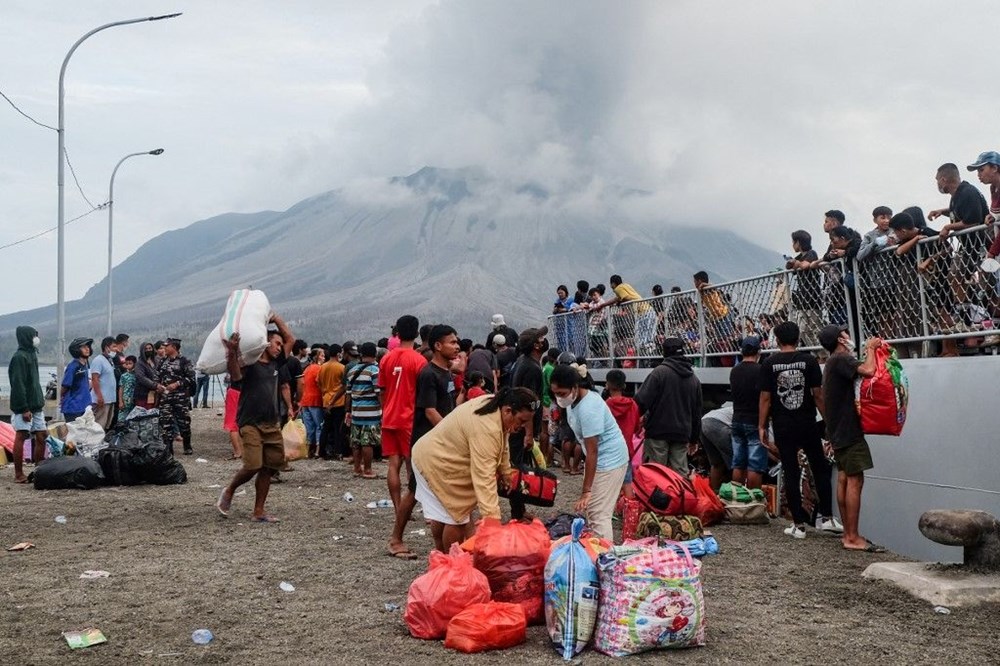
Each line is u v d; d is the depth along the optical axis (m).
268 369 10.28
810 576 7.84
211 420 29.78
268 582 7.36
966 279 8.66
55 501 11.70
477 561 6.27
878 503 9.75
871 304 10.09
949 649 5.82
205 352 9.96
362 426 14.66
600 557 5.73
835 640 5.97
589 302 20.16
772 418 9.91
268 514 10.82
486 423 6.81
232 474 14.93
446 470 7.14
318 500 12.09
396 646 5.72
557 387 7.73
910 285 9.42
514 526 6.48
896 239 9.53
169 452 13.72
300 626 6.15
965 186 8.94
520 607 5.89
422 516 10.76
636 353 16.72
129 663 5.37
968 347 8.82
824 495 9.96
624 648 5.56
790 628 6.25
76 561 8.09
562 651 5.61
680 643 5.71
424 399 8.27
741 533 10.02
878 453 9.76
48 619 6.25
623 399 10.84
